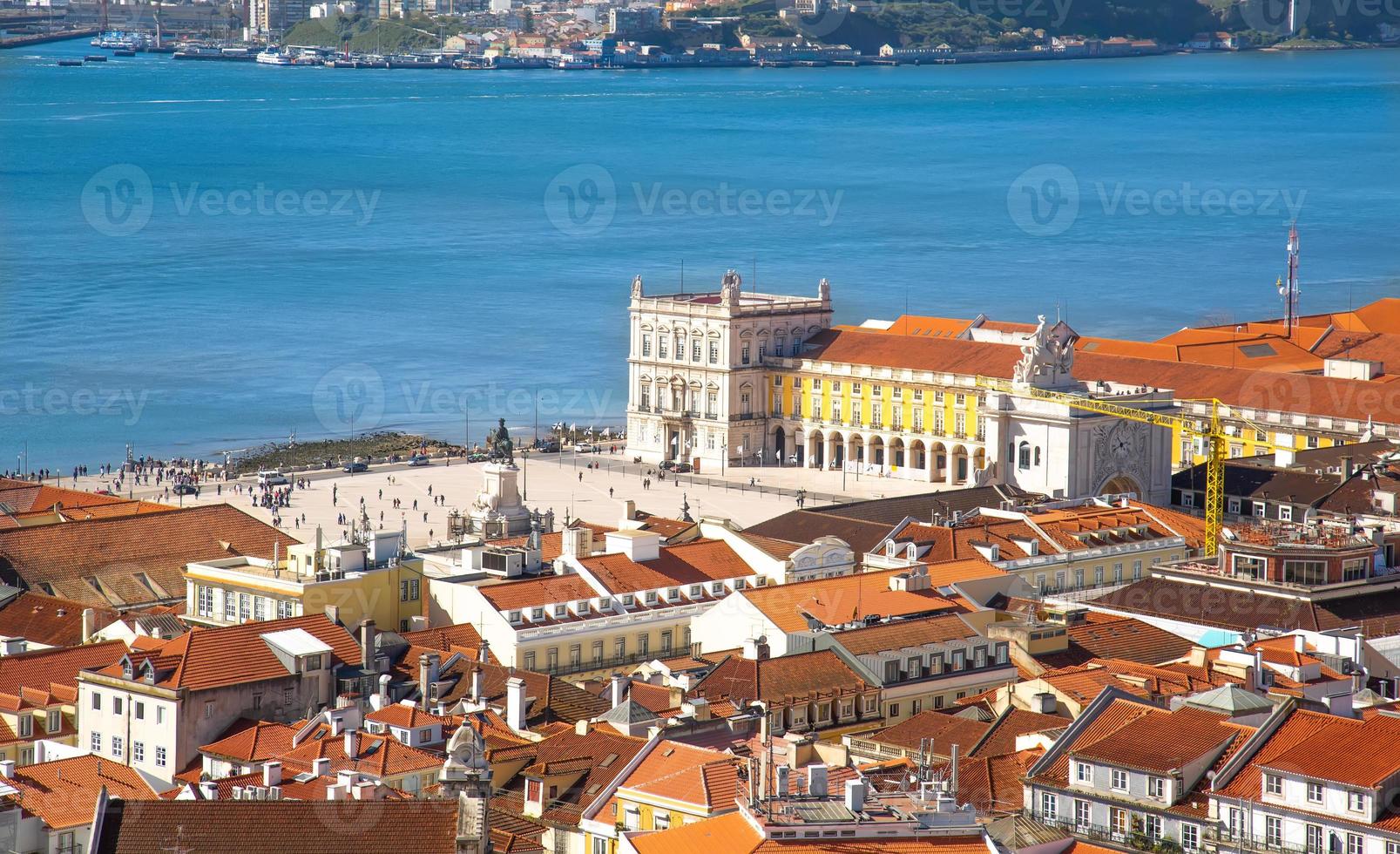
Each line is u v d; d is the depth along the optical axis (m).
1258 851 178.50
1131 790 185.62
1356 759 178.38
